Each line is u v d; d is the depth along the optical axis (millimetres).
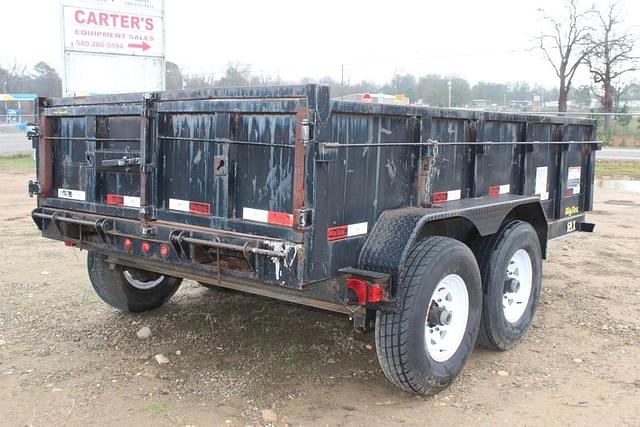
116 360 4766
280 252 3518
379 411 3994
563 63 43156
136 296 5703
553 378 4508
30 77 52312
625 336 5352
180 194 4199
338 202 3719
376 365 4715
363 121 3854
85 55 11242
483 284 4727
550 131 6074
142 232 4227
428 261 3930
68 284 6770
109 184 4621
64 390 4234
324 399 4152
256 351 4945
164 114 4234
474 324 4406
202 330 5426
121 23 11531
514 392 4281
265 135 3734
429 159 4348
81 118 4770
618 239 9445
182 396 4172
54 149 5027
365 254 3873
